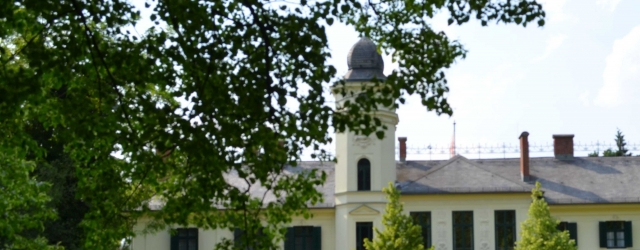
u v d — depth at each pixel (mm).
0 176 23219
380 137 15742
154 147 17656
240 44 16391
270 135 16359
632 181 58469
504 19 17312
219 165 16531
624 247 56469
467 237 55875
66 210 48750
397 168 61125
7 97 15773
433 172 57469
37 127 45844
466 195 55969
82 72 17219
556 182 58969
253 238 17984
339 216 56281
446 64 17266
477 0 17172
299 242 57188
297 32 16109
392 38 18594
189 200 17812
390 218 48094
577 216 57125
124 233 19984
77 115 17109
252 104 16000
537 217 50188
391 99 15758
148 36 16781
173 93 17094
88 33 17406
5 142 20250
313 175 18547
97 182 19328
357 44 55531
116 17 16625
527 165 59312
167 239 57000
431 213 56188
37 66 15953
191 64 16281
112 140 17578
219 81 16297
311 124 15891
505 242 55688
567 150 61594
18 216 23484
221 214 18891
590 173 59688
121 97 16875
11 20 16297
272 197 56594
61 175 46125
